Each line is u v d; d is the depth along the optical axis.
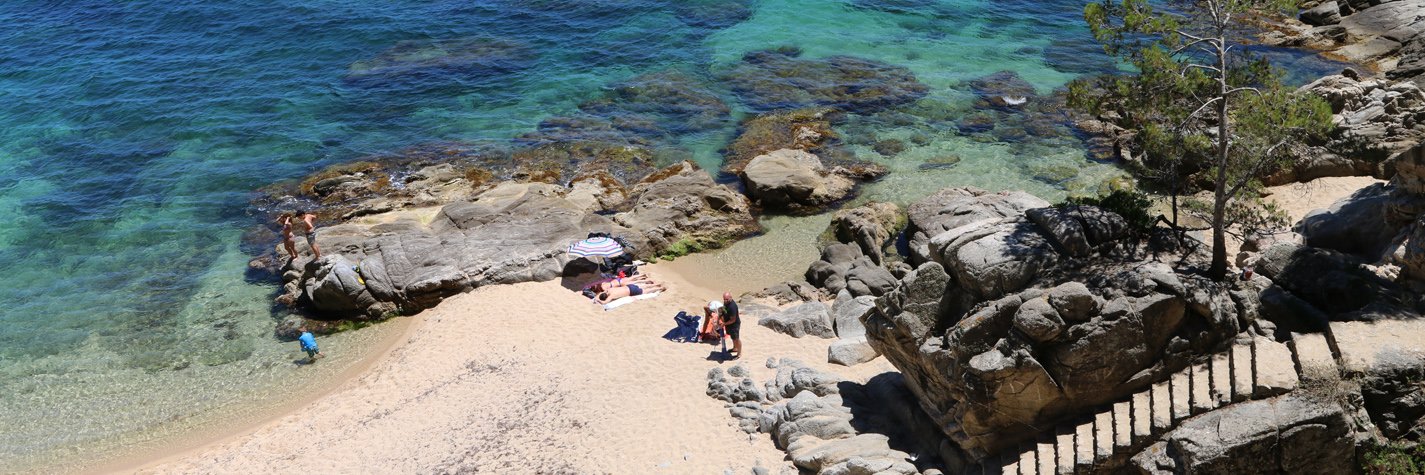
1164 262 23.56
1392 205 27.34
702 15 73.50
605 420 28.14
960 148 50.91
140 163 52.72
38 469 30.89
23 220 46.94
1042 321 21.25
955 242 24.25
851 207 45.28
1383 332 21.11
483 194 46.66
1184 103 25.30
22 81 62.88
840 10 74.19
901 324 23.81
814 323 33.19
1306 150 41.19
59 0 76.81
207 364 35.97
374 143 54.19
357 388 33.38
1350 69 50.34
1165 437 20.61
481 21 72.56
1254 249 30.72
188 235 45.38
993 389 21.94
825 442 25.33
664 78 61.66
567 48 67.44
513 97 59.78
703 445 26.45
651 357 32.28
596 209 45.56
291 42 68.50
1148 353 21.67
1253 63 25.44
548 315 36.47
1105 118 52.12
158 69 64.44
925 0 76.62
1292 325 22.16
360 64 64.88
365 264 39.38
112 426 32.81
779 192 45.06
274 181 50.28
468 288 39.25
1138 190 30.98
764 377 30.09
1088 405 22.20
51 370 35.81
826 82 60.31
